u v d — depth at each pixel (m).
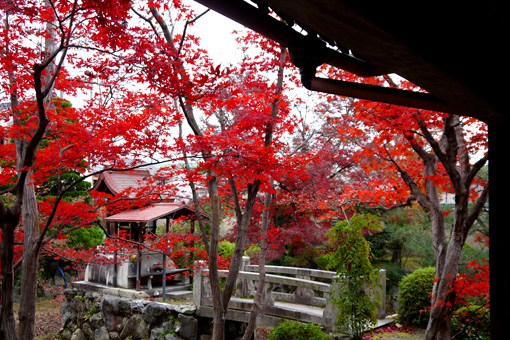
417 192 5.23
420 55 1.18
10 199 10.04
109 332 9.02
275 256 9.66
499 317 1.84
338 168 10.29
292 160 4.89
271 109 5.19
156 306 8.09
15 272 5.78
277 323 6.96
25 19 3.94
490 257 1.87
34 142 4.36
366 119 4.80
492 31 1.41
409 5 1.11
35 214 5.72
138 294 9.30
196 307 7.74
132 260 9.96
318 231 10.12
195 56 4.02
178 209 9.21
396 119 4.34
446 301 4.62
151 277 10.21
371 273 5.82
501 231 1.84
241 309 7.43
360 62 1.79
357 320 5.73
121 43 3.46
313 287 6.62
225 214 9.11
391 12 1.06
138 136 4.22
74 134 4.61
